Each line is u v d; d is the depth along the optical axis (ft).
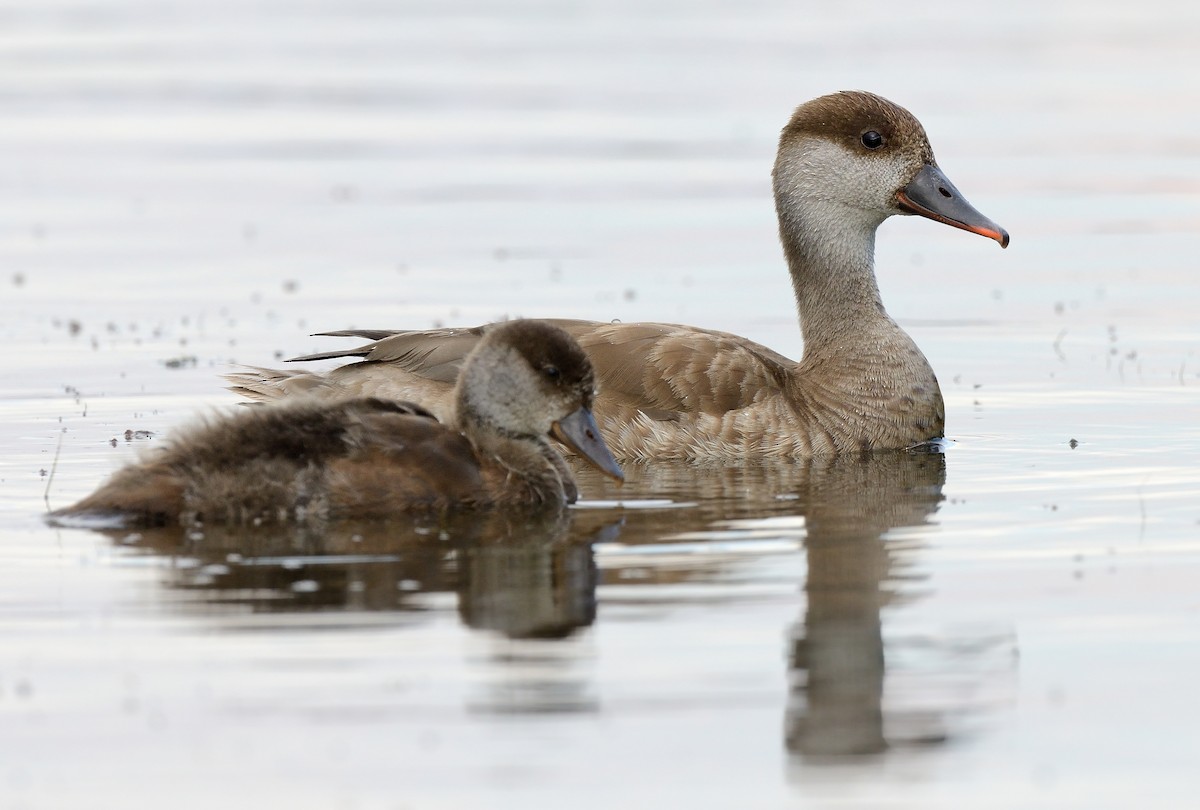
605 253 81.46
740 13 156.35
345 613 34.30
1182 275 76.59
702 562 38.22
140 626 33.47
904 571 37.65
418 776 27.68
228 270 78.38
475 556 38.24
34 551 38.06
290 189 96.17
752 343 54.60
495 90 122.62
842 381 51.93
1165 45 138.41
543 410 43.39
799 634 33.50
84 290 74.33
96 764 27.99
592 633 33.47
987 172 97.96
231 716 29.60
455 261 80.07
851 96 54.44
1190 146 104.17
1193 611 34.94
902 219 93.15
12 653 32.14
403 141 108.06
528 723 29.50
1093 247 82.53
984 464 48.55
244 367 59.52
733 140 106.83
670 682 31.24
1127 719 30.22
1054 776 28.25
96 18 154.92
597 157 103.19
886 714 30.27
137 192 95.55
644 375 50.39
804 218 54.24
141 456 41.32
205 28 150.20
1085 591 36.19
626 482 46.70
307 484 40.55
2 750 28.45
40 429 51.52
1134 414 54.39
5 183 97.40
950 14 153.89
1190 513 42.34
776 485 46.32
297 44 142.00
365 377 51.29
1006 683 31.53
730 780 27.78
